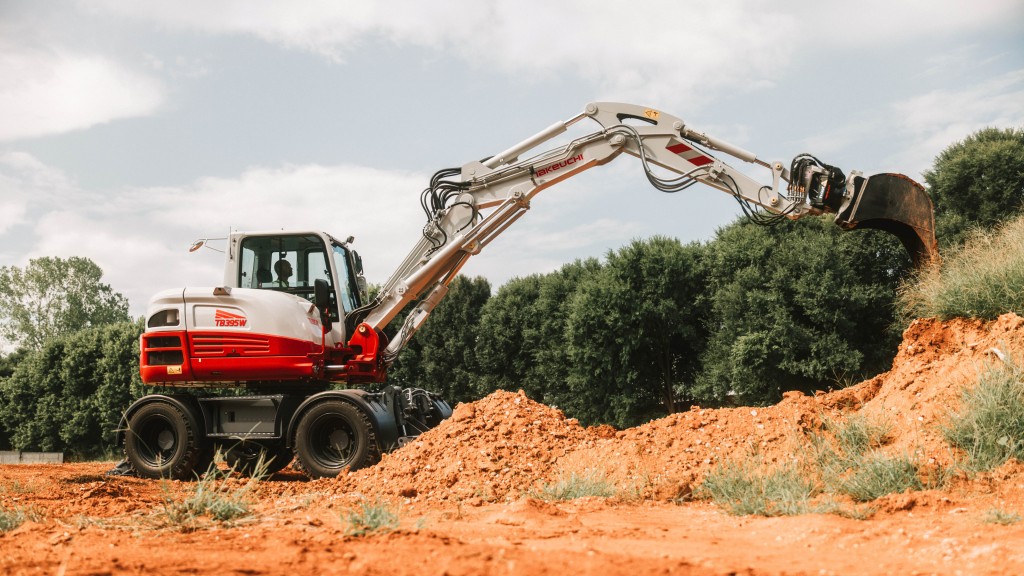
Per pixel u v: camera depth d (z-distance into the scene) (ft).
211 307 38.14
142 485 34.45
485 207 41.24
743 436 26.61
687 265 100.12
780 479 22.54
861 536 15.37
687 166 39.14
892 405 26.02
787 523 17.88
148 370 38.17
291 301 38.50
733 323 91.76
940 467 21.50
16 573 11.66
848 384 85.71
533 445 29.45
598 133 40.01
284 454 41.29
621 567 11.60
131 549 14.19
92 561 12.49
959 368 25.44
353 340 40.27
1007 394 22.93
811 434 25.08
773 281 88.79
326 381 40.01
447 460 29.45
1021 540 14.29
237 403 38.73
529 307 120.47
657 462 26.61
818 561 13.29
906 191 35.60
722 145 38.93
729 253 95.71
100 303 230.89
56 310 221.25
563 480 25.81
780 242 92.68
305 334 38.17
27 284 223.51
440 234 41.06
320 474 35.78
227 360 37.68
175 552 13.61
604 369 98.53
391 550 13.06
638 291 99.66
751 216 38.29
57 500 26.35
